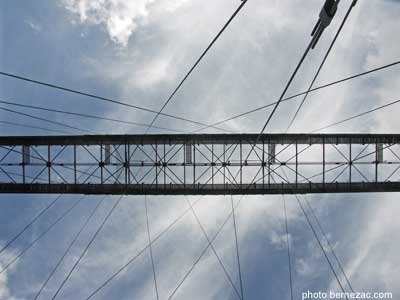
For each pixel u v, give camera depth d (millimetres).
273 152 18328
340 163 18000
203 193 17906
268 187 17844
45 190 17984
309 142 17984
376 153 18016
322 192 17859
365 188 17781
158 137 18000
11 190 17984
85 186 17891
